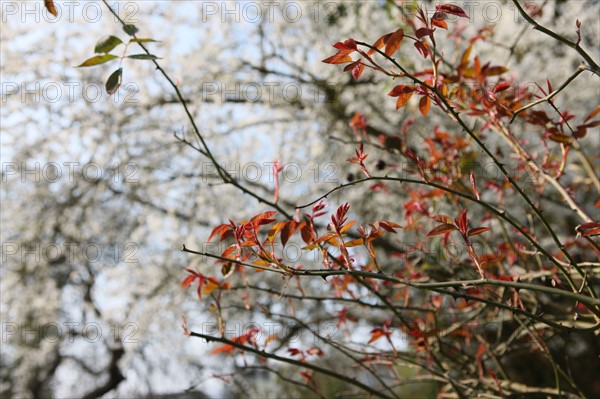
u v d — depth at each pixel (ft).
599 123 6.39
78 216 13.23
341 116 12.55
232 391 16.40
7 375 19.49
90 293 14.93
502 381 8.07
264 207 12.46
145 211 12.96
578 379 12.87
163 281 12.91
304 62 12.34
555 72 11.07
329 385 15.26
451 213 10.54
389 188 11.75
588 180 9.07
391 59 4.99
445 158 8.45
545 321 5.13
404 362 8.67
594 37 11.02
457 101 7.72
